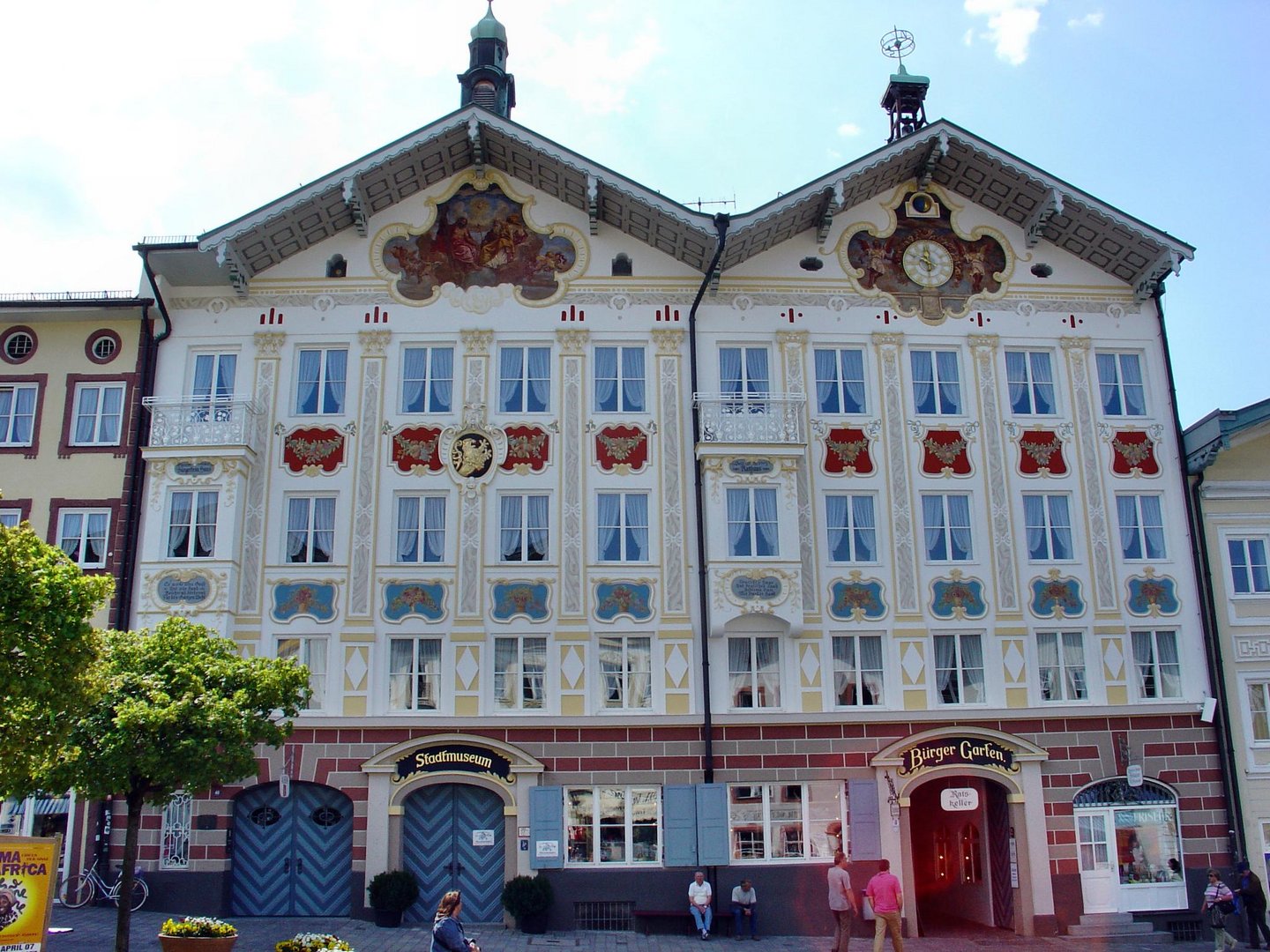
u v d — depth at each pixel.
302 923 24.61
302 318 28.33
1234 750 27.20
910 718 26.48
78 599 16.19
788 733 26.28
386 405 27.80
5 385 28.06
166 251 27.44
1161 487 28.59
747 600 26.31
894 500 27.81
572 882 25.31
